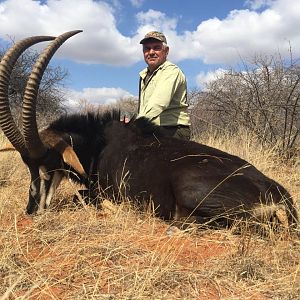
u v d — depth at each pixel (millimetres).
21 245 1600
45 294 1262
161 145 2102
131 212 1996
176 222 1880
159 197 1969
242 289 1328
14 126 1959
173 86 2477
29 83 1911
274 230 1750
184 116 2609
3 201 2137
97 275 1382
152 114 2402
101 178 2213
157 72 2570
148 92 2619
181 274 1382
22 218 1949
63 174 2119
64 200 2266
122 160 2129
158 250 1579
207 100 4582
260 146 3654
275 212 1767
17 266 1411
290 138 4059
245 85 4434
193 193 1847
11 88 7785
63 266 1436
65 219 1928
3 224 1845
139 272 1376
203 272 1411
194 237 1745
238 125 4250
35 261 1458
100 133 2252
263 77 4367
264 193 1809
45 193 2043
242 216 1801
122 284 1319
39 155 2000
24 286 1305
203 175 1864
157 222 1951
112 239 1639
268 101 4195
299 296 1276
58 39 1979
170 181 1926
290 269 1458
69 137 2184
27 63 8102
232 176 1853
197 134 4727
